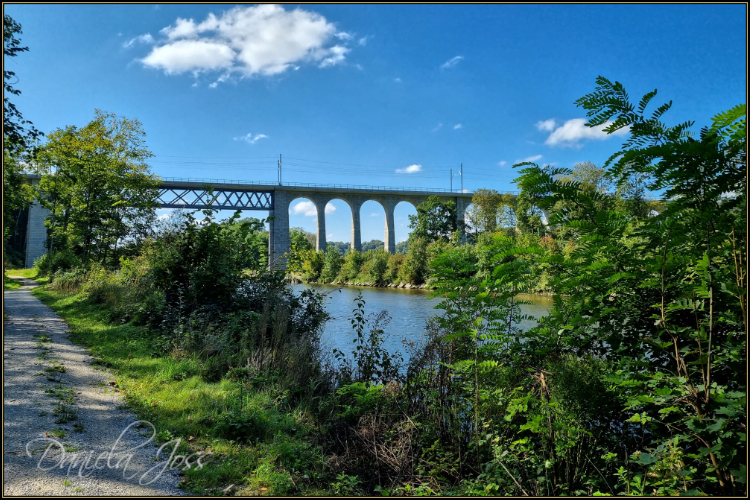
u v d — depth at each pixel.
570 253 3.62
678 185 2.66
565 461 3.40
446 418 4.86
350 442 5.12
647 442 3.46
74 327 10.92
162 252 11.35
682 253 2.96
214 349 7.99
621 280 3.35
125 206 23.83
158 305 10.26
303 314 9.96
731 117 2.36
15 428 4.36
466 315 4.77
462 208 83.88
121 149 24.64
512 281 4.37
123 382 6.39
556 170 3.26
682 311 3.14
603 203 3.28
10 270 52.19
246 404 5.63
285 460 4.36
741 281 2.48
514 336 4.56
